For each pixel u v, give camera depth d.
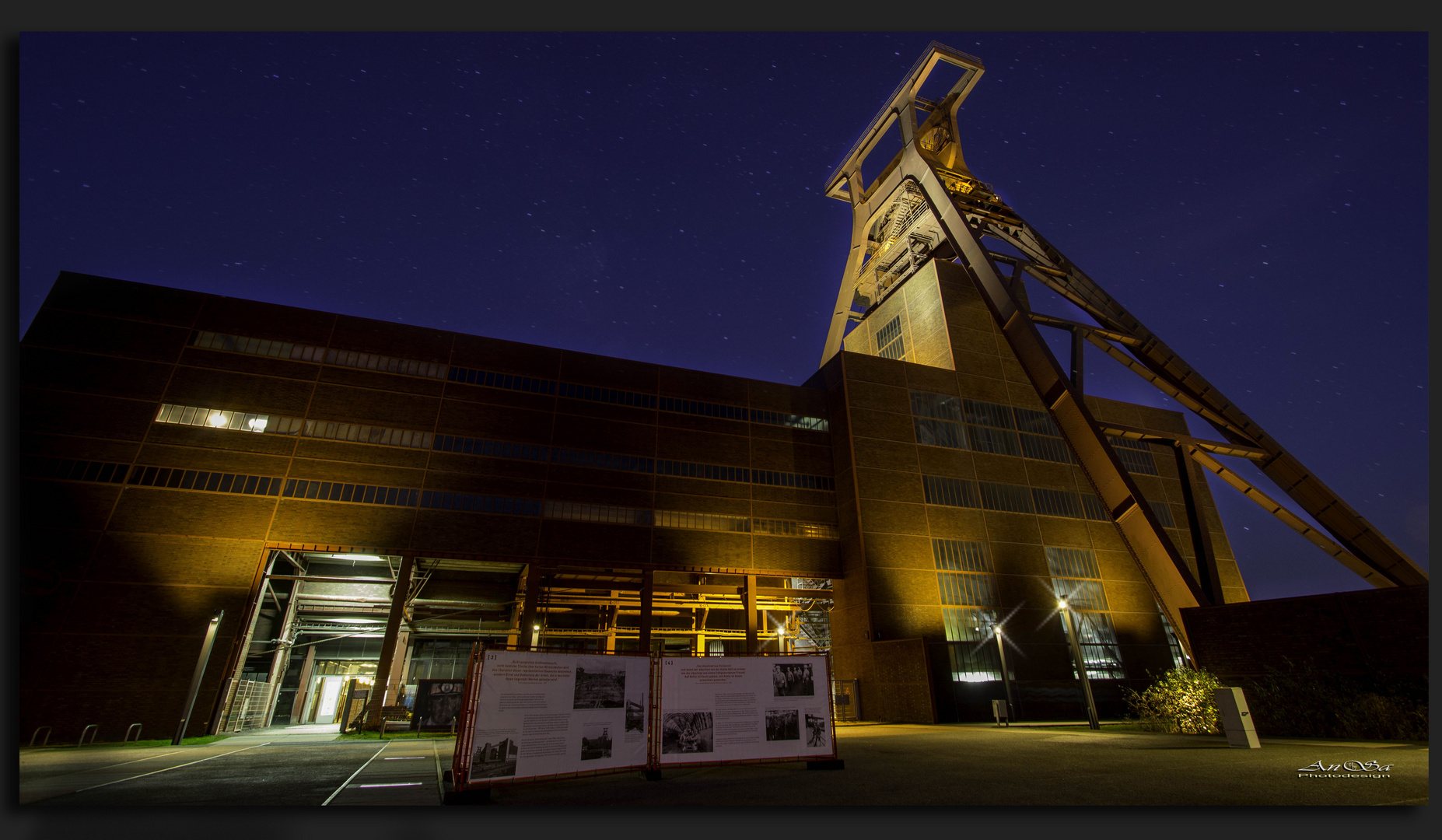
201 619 28.34
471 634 47.12
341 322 35.75
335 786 10.81
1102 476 30.56
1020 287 40.22
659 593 43.44
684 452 40.88
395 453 34.16
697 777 11.80
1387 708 16.31
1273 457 35.16
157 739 26.05
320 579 31.17
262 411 32.47
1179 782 10.29
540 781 9.90
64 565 27.19
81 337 30.61
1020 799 9.03
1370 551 32.75
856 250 60.53
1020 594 42.50
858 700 37.91
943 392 47.44
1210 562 27.48
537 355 39.62
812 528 42.09
